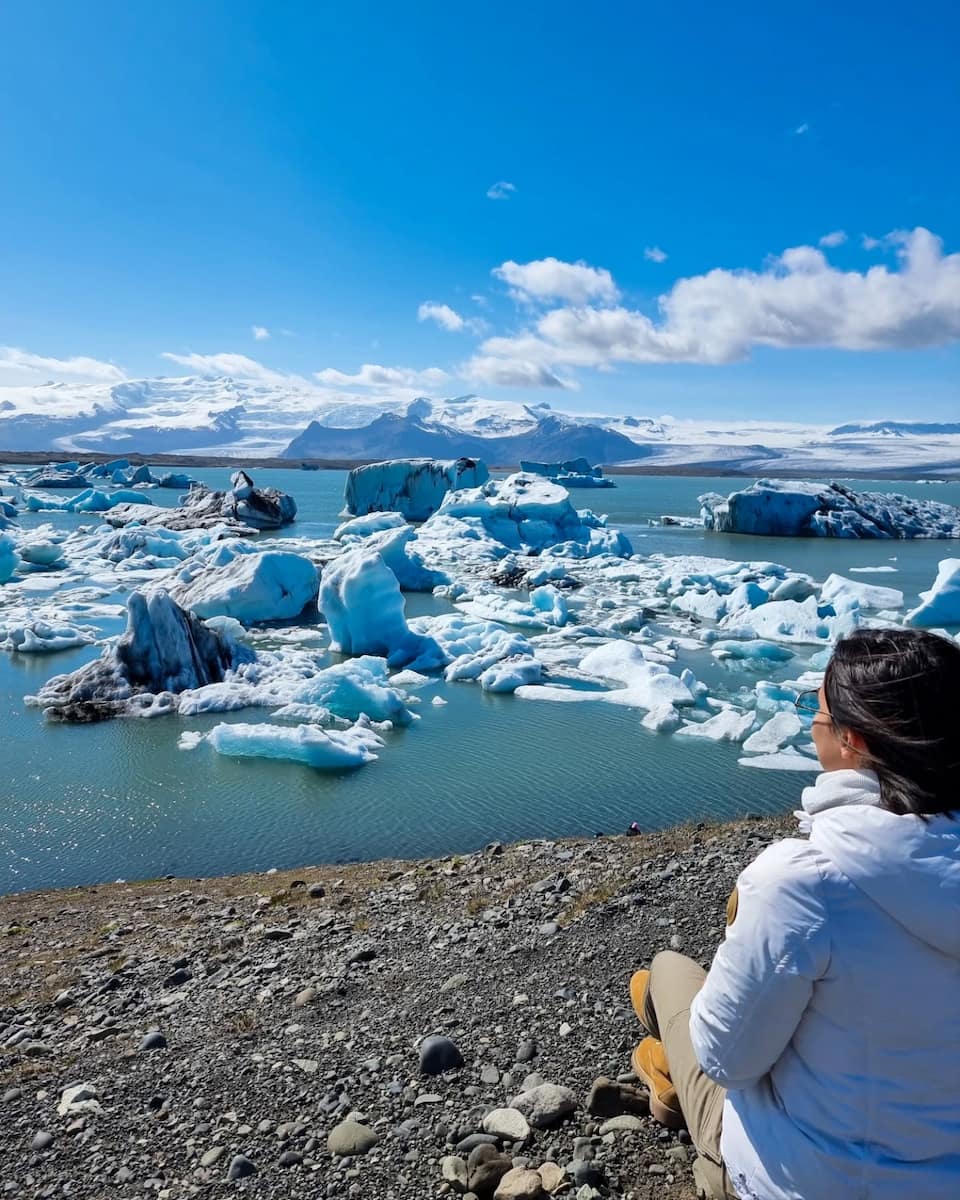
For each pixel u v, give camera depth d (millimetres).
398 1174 3529
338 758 13234
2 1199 3531
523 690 18000
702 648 23266
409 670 19953
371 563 21656
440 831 10734
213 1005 5391
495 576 35344
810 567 41812
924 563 43844
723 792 12164
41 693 17203
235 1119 3975
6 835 10695
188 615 18719
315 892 7949
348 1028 4809
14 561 35531
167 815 11297
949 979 1729
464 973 5449
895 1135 1810
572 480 132250
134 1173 3637
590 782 12578
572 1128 3719
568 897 6859
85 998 5777
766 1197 1989
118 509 63188
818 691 2117
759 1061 1896
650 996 3043
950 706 1797
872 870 1718
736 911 1941
